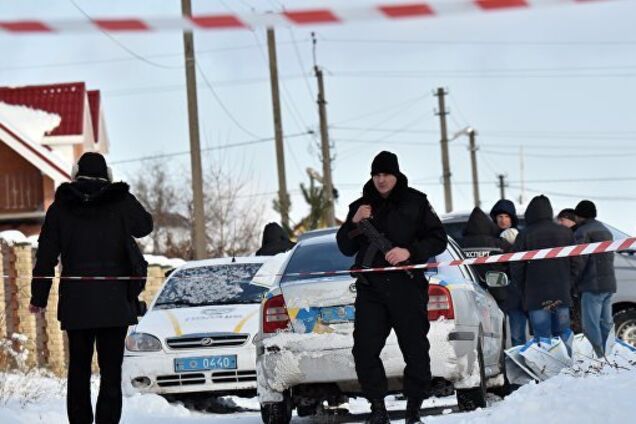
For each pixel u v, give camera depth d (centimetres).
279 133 8600
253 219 9906
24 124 8738
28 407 2623
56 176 7831
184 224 10612
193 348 3039
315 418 2634
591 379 2084
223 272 3419
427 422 2020
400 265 1955
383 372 1980
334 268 2453
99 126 9812
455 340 2275
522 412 1883
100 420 1991
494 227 3431
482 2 805
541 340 2780
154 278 5353
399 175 1995
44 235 2005
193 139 6519
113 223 2003
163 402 2922
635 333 3588
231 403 3269
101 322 1961
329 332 2273
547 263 3059
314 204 9131
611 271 3238
